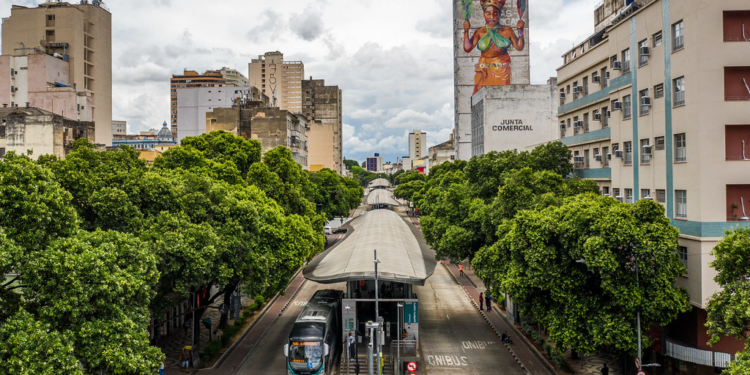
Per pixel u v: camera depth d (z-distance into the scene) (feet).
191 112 434.71
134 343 61.05
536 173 126.82
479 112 328.49
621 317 82.89
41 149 193.26
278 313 148.56
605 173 140.77
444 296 169.37
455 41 426.10
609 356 108.37
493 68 411.95
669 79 97.50
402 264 116.37
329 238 279.49
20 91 266.77
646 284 81.97
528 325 123.54
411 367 88.69
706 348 87.56
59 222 62.39
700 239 87.20
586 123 156.97
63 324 58.80
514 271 91.40
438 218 154.30
